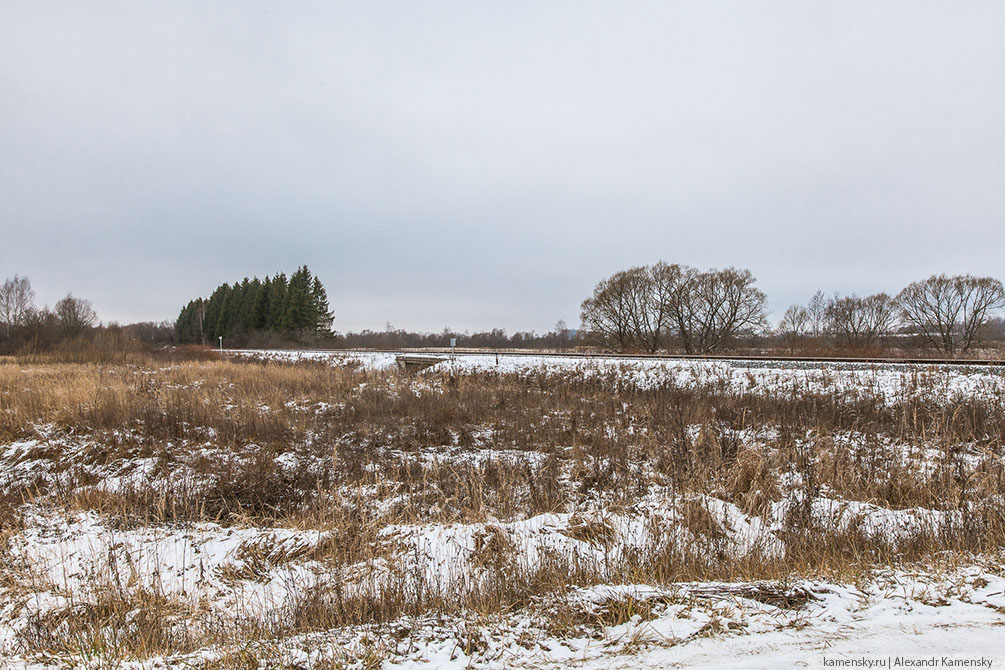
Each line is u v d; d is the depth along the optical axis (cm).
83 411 1285
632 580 463
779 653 281
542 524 646
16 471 960
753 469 779
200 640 409
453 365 2248
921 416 1121
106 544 624
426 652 316
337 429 1181
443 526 668
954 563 430
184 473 912
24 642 420
